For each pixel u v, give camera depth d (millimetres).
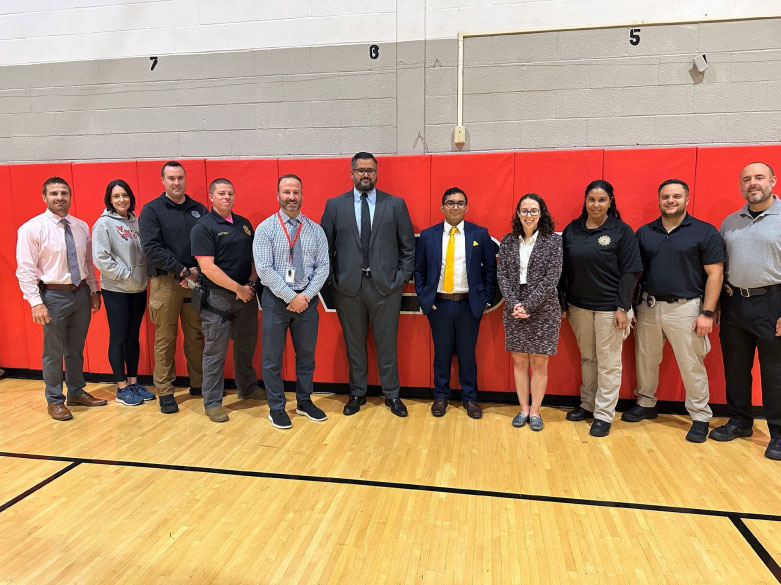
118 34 4312
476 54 3857
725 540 2109
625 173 3381
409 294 3703
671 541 2104
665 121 3688
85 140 4473
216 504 2387
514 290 3158
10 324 4238
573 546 2076
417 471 2693
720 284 2934
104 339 4121
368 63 4000
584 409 3402
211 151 4301
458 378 3656
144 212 3340
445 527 2203
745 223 2881
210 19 4172
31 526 2225
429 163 3596
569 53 3746
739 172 3242
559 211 3480
